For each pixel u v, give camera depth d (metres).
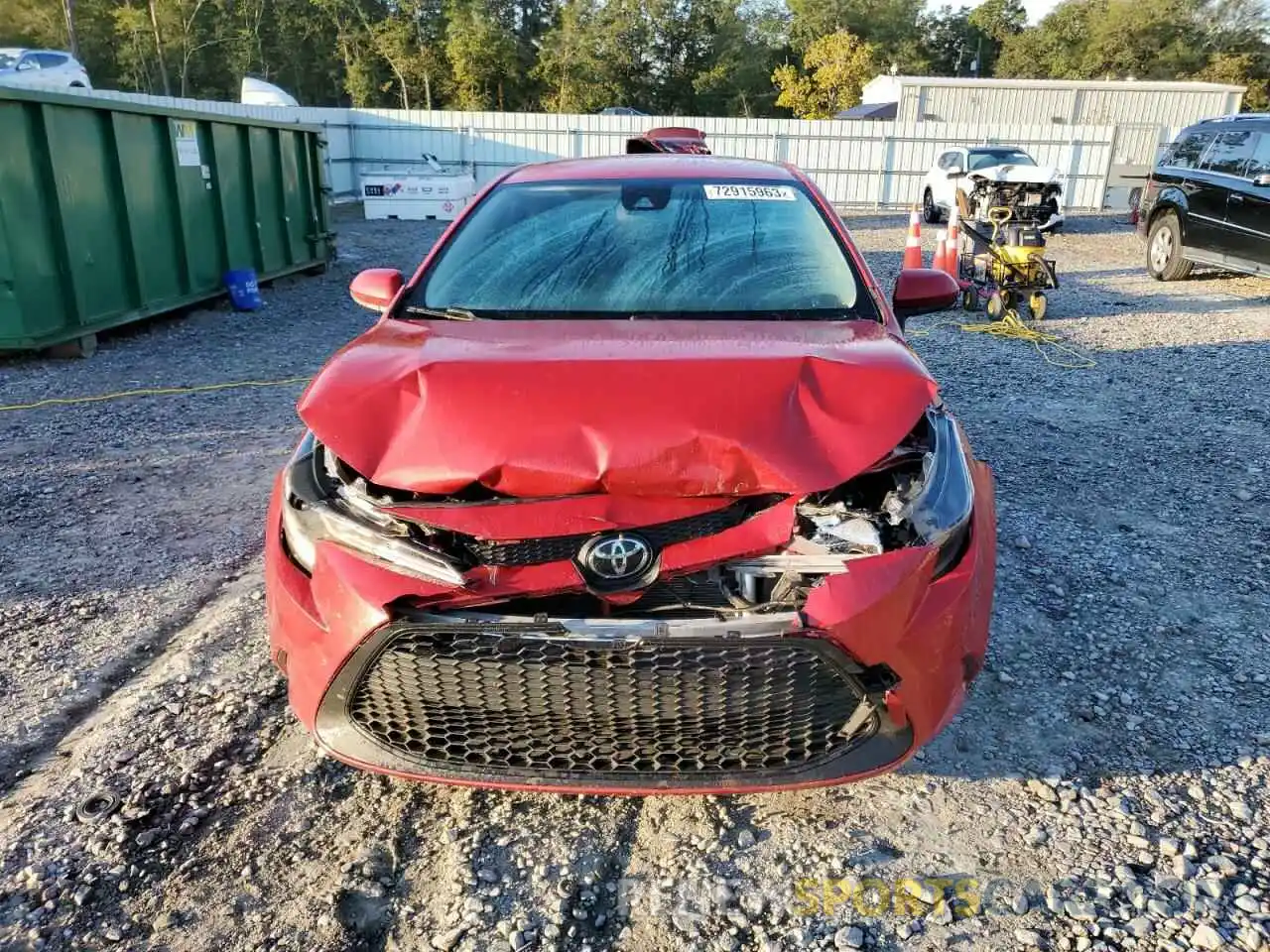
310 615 2.38
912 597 2.30
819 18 65.50
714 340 2.79
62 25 49.28
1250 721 3.12
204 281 10.25
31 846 2.58
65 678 3.41
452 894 2.43
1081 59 64.94
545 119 24.69
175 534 4.66
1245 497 5.05
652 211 3.62
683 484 2.25
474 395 2.44
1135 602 3.90
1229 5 61.94
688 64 59.19
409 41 55.22
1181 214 12.06
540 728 2.32
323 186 13.25
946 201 19.67
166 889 2.45
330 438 2.38
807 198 3.75
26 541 4.57
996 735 3.04
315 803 2.76
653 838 2.62
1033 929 2.31
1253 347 8.57
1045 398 7.02
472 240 3.55
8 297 7.55
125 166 8.70
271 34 58.84
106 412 6.68
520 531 2.23
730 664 2.22
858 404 2.45
